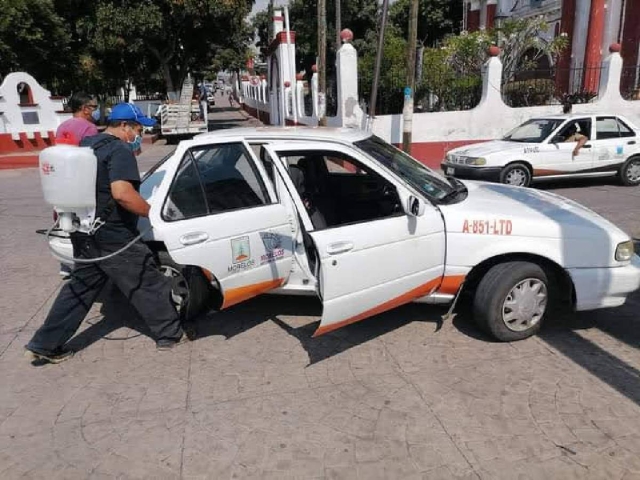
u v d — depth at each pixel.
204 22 21.69
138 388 3.55
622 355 3.77
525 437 2.93
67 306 3.77
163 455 2.88
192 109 22.50
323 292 3.46
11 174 13.90
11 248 6.84
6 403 3.41
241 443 2.96
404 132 11.42
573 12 19.95
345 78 12.41
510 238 3.83
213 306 4.30
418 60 14.09
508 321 3.92
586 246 3.84
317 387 3.49
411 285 3.83
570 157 9.83
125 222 3.71
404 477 2.67
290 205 4.15
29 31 20.80
